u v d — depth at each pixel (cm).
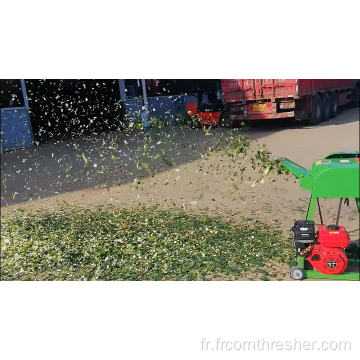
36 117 1563
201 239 661
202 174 1030
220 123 1550
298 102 1504
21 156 1355
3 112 1456
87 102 1583
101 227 727
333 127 1516
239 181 973
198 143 1266
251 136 1397
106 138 1388
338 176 511
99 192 964
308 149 1198
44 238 684
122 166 1137
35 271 595
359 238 641
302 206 812
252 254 604
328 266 522
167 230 700
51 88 1581
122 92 1647
